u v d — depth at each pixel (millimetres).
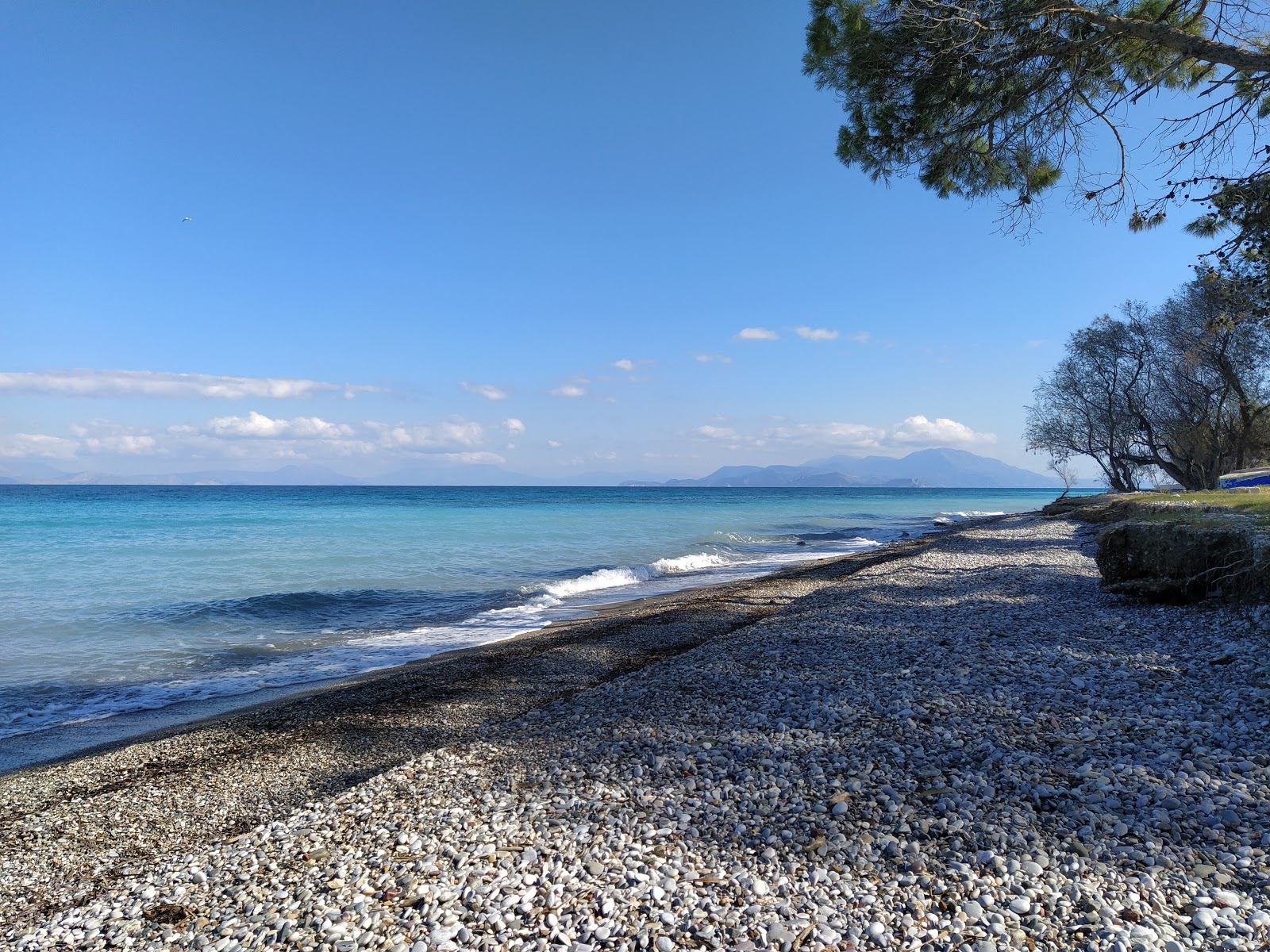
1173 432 43812
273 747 9461
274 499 97062
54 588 21844
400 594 22188
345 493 131000
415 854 5527
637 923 4398
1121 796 5430
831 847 5113
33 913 5746
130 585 22422
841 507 100000
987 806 5480
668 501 108312
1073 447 50312
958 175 11797
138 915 5031
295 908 4891
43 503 78250
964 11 9297
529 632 16953
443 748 8312
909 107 10891
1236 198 9164
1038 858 4742
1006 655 9641
